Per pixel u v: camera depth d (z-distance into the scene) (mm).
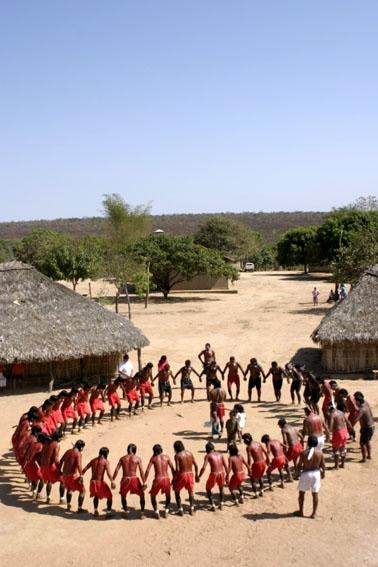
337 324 24203
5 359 21734
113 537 11625
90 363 24766
